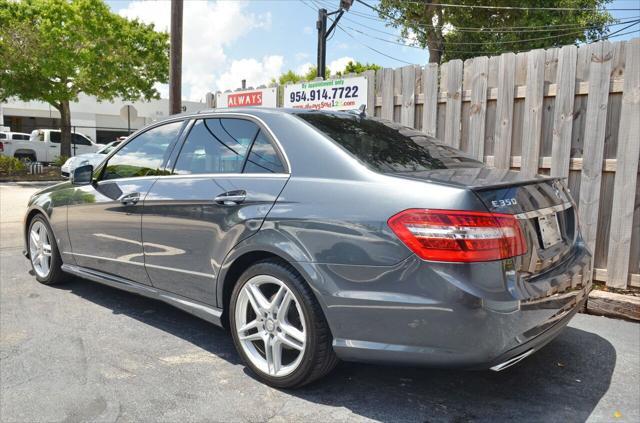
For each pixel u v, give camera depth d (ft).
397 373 10.49
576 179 15.55
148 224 12.09
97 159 51.03
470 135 17.70
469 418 8.81
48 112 112.27
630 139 14.26
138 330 12.74
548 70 15.83
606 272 14.96
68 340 12.05
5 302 14.74
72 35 58.39
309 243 8.92
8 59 57.11
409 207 8.07
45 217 15.80
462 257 7.63
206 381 10.09
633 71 14.10
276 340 9.61
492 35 74.95
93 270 14.28
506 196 8.28
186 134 12.21
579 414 8.96
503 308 7.70
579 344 12.04
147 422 8.59
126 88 69.15
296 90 24.16
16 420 8.61
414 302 7.90
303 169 9.58
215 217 10.51
